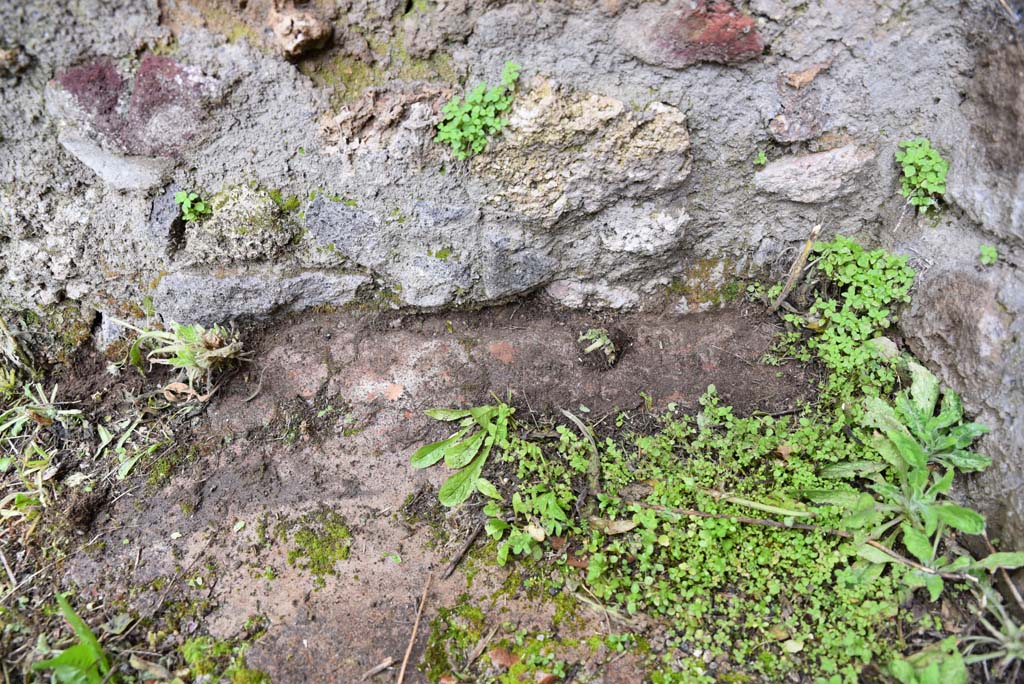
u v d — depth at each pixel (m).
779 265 2.63
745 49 2.22
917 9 2.17
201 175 2.33
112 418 2.49
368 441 2.43
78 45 2.08
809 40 2.21
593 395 2.52
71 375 2.60
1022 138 2.04
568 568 2.16
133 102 2.18
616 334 2.66
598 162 2.34
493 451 2.39
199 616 2.06
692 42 2.20
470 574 2.16
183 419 2.48
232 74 2.17
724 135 2.37
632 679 1.95
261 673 1.95
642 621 2.06
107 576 2.14
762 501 2.19
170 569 2.15
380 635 2.04
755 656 1.98
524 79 2.25
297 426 2.46
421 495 2.31
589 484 2.30
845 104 2.33
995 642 1.92
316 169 2.34
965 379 2.25
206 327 2.60
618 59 2.24
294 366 2.60
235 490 2.31
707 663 1.97
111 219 2.37
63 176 2.29
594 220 2.48
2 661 1.98
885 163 2.43
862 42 2.22
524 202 2.41
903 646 1.96
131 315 2.57
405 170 2.35
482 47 2.22
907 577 2.00
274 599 2.10
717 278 2.66
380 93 2.25
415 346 2.65
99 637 2.01
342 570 2.16
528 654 2.00
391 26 2.17
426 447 2.36
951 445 2.19
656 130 2.29
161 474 2.35
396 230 2.45
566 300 2.69
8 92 2.14
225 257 2.47
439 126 2.27
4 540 2.23
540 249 2.52
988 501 2.12
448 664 1.99
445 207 2.42
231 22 2.11
